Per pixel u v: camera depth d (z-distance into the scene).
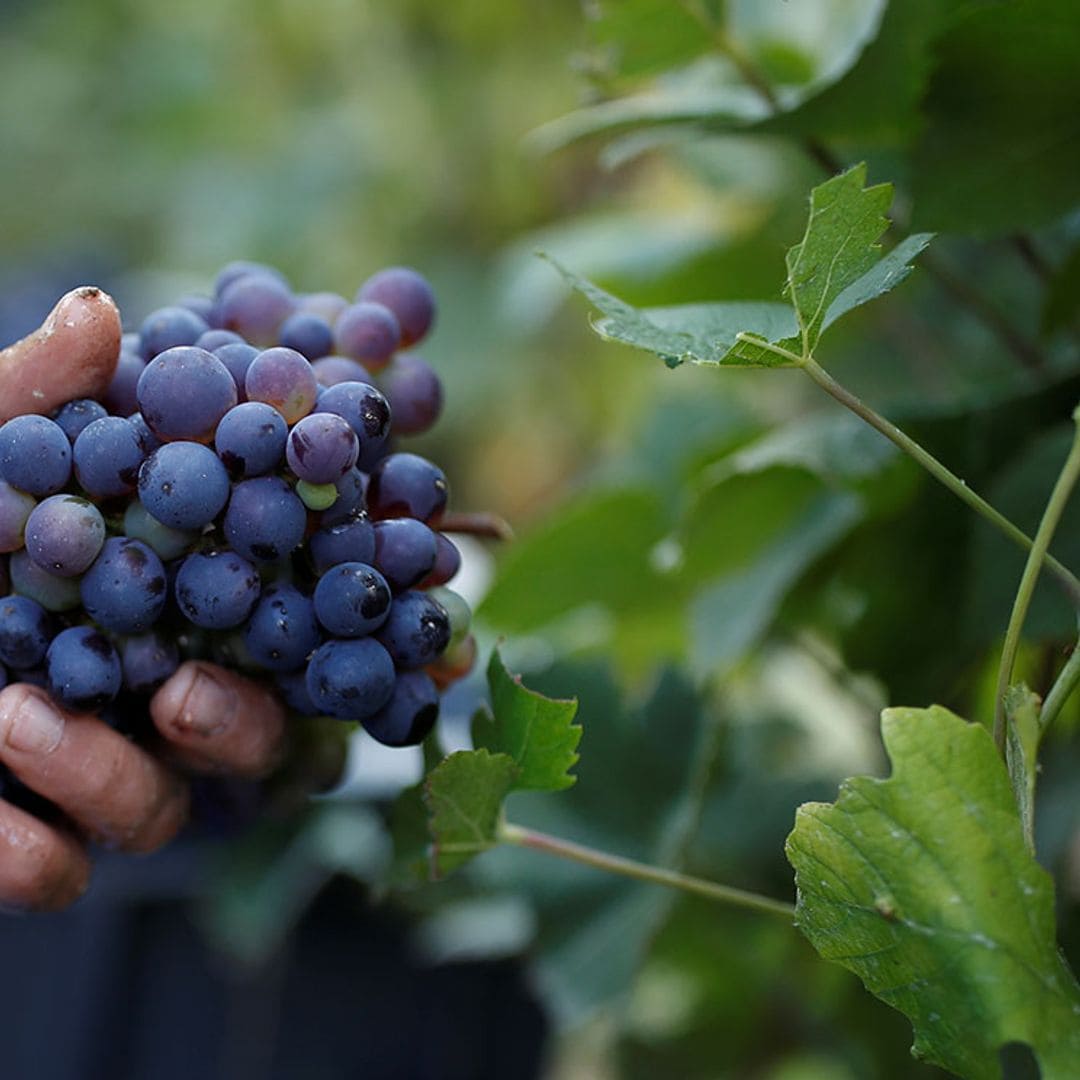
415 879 0.49
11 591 0.44
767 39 0.61
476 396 1.29
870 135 0.55
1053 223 0.52
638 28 0.56
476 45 1.32
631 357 1.13
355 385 0.43
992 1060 0.40
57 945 0.79
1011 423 0.54
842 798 0.41
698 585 0.61
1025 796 0.42
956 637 0.56
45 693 0.44
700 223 0.88
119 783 0.44
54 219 1.94
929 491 0.55
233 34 1.61
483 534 0.48
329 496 0.42
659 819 0.59
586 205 1.33
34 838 0.44
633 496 0.61
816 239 0.42
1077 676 0.42
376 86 1.39
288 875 0.78
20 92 1.99
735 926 0.70
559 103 1.28
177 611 0.44
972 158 0.51
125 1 1.99
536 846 0.48
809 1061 0.77
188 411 0.41
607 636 0.68
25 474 0.42
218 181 1.64
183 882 0.80
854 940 0.41
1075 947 0.56
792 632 0.64
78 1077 0.79
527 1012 0.84
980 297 0.60
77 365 0.43
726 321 0.46
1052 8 0.48
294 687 0.44
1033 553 0.43
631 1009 0.72
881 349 0.78
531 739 0.46
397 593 0.44
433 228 1.41
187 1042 0.82
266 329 0.46
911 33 0.51
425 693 0.44
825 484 0.57
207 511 0.41
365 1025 0.83
